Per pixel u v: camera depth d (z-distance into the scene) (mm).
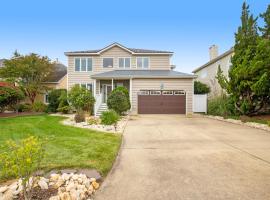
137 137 9242
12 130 10445
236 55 14625
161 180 4492
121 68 23719
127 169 5188
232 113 16172
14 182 4039
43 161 5340
